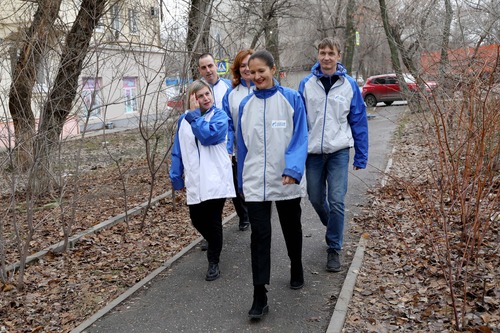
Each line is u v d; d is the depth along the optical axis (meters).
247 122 4.14
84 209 7.99
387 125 18.64
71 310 4.53
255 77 4.11
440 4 9.79
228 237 6.31
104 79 8.67
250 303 4.44
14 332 4.16
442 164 5.08
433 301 4.18
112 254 5.91
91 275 5.29
